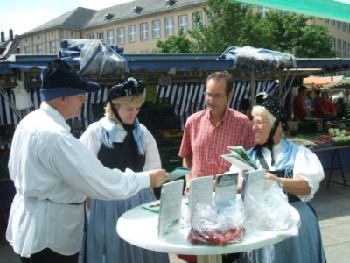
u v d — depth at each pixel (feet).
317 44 85.61
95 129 9.21
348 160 30.73
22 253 7.57
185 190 9.62
